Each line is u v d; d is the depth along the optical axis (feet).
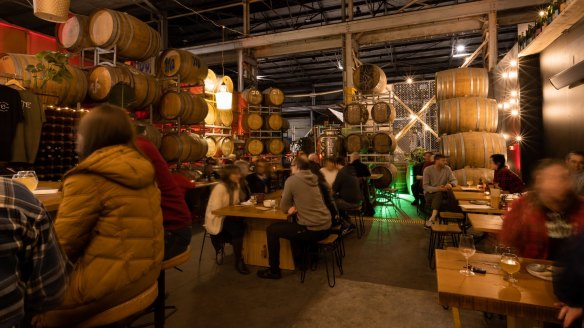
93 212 4.23
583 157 12.67
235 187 14.26
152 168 4.85
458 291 5.29
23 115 13.15
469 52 46.42
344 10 33.76
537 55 22.67
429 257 13.96
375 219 22.85
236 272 13.17
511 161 26.03
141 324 8.91
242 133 34.60
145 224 4.71
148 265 4.75
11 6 29.55
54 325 4.43
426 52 46.52
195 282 12.17
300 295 10.98
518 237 7.39
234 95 33.76
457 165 24.09
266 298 10.78
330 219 12.44
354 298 10.68
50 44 23.27
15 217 2.72
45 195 6.02
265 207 13.51
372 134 30.37
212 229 13.19
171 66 22.61
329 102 61.05
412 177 33.76
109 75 17.02
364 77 30.32
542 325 6.00
